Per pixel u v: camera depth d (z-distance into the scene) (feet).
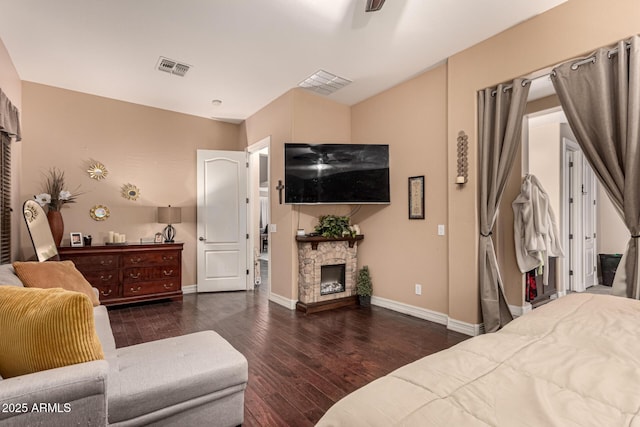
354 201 13.87
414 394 3.01
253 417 6.45
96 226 15.01
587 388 3.05
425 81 12.83
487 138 10.52
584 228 17.43
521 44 9.57
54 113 14.06
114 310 13.99
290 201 13.53
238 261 17.95
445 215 12.03
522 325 4.95
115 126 15.53
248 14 9.32
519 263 12.61
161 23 9.73
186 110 17.11
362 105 15.79
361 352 9.56
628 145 7.63
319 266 14.30
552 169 15.83
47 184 13.83
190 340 6.88
